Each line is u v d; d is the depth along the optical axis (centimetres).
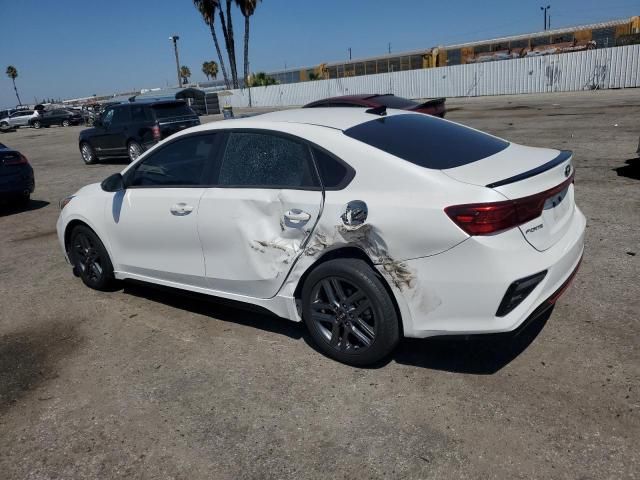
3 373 368
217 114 3859
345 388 317
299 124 354
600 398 286
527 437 263
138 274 449
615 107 1728
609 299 394
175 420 301
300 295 353
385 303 309
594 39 3036
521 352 336
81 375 357
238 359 359
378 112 378
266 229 349
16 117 4162
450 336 293
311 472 255
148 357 373
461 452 258
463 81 3119
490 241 273
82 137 1538
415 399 300
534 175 292
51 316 455
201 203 379
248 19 4231
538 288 287
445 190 286
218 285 387
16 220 848
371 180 309
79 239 493
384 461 257
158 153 419
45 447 289
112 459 275
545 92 2819
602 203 645
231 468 262
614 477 236
